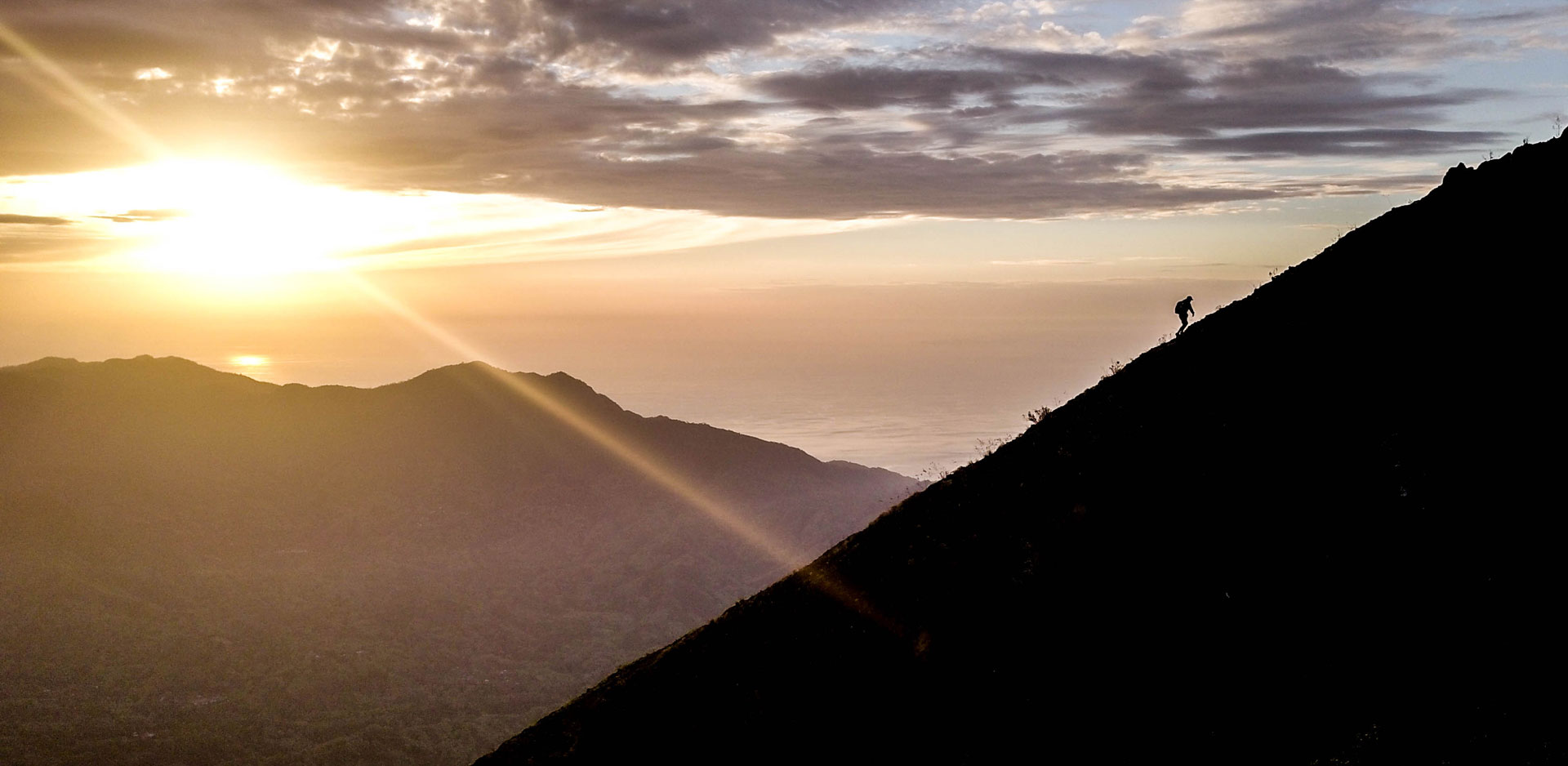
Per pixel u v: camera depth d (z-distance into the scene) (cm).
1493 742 1838
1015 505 3453
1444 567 2236
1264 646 2377
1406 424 2655
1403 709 2019
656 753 3434
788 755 3111
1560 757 1734
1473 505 2311
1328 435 2808
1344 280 3506
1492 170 3572
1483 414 2517
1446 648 2075
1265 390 3181
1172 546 2823
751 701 3394
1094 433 3584
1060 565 3036
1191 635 2539
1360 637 2230
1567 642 1920
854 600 3569
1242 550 2653
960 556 3391
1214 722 2298
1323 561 2459
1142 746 2370
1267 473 2828
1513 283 2884
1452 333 2861
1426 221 3522
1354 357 3058
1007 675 2820
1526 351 2611
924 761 2772
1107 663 2641
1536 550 2128
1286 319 3512
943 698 2909
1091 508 3166
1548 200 3147
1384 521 2438
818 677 3316
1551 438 2328
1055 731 2569
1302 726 2148
